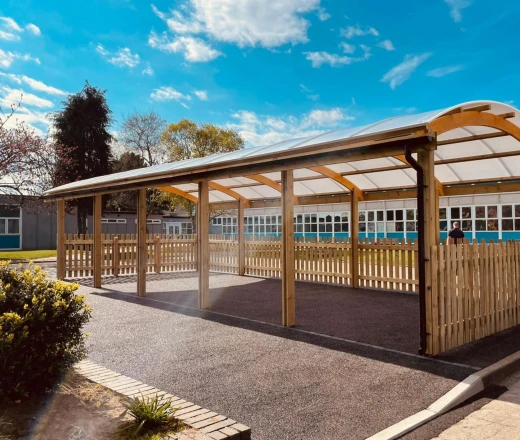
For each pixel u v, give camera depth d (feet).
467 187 34.63
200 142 91.71
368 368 15.88
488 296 20.65
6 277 13.24
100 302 30.94
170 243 53.67
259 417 11.72
